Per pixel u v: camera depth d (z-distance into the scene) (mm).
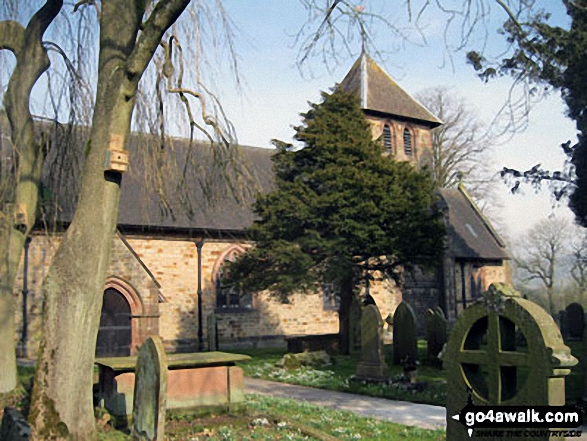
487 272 34719
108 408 9445
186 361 9539
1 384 10547
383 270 20656
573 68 14992
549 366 5547
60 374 7734
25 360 19625
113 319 21766
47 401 7672
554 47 13180
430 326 17578
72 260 7957
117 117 8180
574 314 25281
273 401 11648
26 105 10844
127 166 8211
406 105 35750
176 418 9359
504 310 6051
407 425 9734
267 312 27125
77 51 10836
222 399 9875
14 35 10953
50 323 7871
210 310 25438
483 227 36375
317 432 8633
